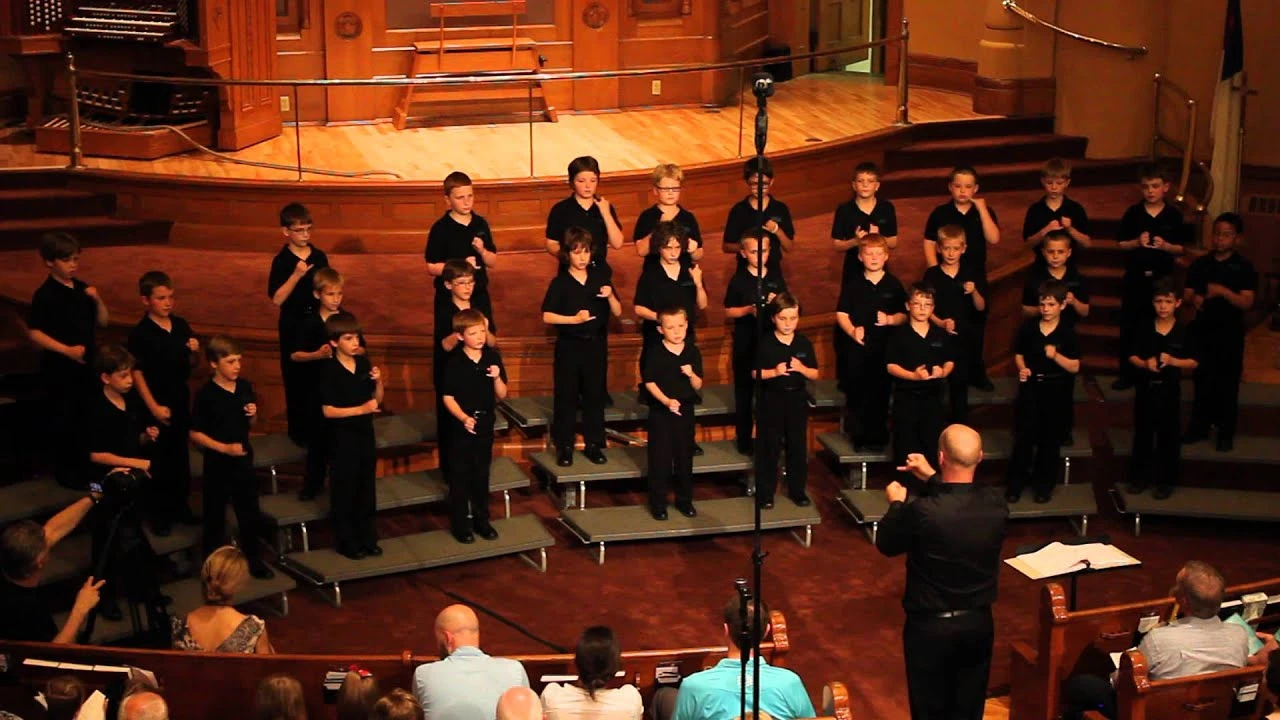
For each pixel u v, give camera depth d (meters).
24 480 10.76
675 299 10.39
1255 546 10.30
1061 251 10.32
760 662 7.16
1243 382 11.84
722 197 13.47
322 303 10.12
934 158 14.32
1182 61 14.16
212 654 7.29
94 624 8.78
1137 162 14.49
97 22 13.70
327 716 7.34
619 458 10.71
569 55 15.28
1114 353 12.43
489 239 10.52
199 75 13.95
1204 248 13.35
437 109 15.05
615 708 6.79
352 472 9.53
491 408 9.79
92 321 10.12
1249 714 7.33
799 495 10.42
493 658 7.08
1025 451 10.37
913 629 7.46
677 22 15.40
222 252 12.99
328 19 14.66
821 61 16.97
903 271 12.37
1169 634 7.33
